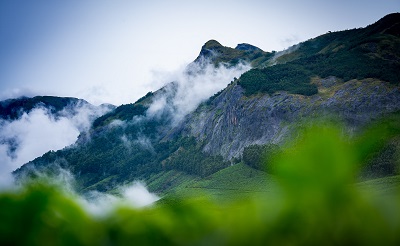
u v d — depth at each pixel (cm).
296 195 120
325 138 118
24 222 114
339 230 116
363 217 116
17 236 113
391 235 114
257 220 124
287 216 120
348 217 116
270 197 124
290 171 119
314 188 118
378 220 115
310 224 118
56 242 116
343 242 116
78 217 121
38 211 115
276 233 121
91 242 122
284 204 120
